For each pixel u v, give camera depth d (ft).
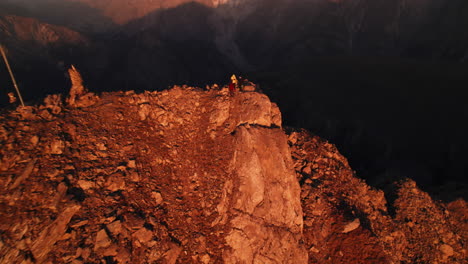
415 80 182.80
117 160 39.58
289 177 44.37
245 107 49.49
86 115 42.73
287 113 152.87
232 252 37.35
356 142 134.41
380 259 40.60
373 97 165.99
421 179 119.85
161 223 36.60
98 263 29.60
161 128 48.08
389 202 55.83
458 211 58.65
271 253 38.27
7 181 30.83
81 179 34.55
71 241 30.01
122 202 35.40
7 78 121.19
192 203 40.81
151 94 52.70
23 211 29.50
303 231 42.45
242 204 40.70
